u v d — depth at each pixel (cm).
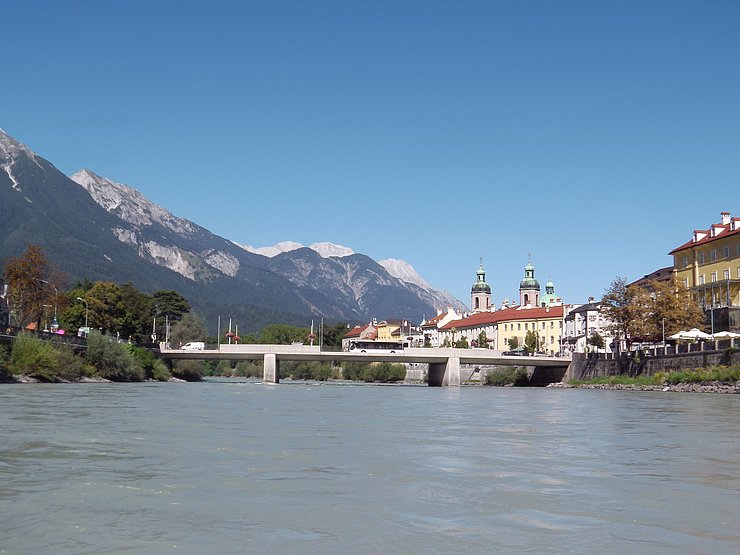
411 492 1838
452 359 15138
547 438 3209
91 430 3219
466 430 3581
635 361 12825
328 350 15200
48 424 3475
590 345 18888
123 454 2453
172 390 8638
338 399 7262
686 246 14425
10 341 9938
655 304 12988
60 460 2308
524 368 16875
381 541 1379
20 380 9431
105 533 1422
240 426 3569
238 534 1421
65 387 8412
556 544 1365
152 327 19138
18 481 1942
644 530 1472
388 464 2300
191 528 1464
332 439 3023
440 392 11012
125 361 12019
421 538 1400
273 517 1561
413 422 4084
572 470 2223
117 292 16700
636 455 2614
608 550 1330
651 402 7169
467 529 1470
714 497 1814
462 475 2100
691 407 6138
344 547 1338
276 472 2119
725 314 12425
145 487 1872
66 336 11206
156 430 3269
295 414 4606
